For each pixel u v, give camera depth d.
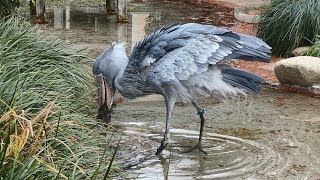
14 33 7.47
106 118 7.04
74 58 8.12
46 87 6.20
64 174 4.81
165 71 6.27
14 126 4.96
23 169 4.34
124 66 6.68
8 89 5.57
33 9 14.62
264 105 8.66
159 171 6.10
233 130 7.52
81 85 7.40
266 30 11.80
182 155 6.58
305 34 11.53
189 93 6.42
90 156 5.50
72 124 5.50
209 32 6.39
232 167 6.30
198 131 7.42
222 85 6.36
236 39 6.37
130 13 16.23
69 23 14.55
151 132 7.29
